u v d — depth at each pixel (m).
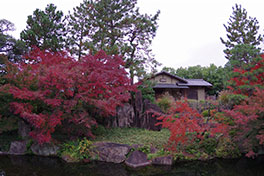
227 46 23.64
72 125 8.80
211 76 29.50
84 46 12.70
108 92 8.47
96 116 10.41
